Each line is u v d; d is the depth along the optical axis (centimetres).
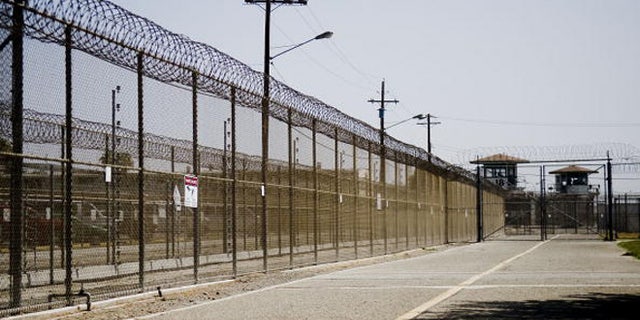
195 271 1496
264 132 1836
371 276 1842
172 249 1655
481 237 5075
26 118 1240
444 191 4275
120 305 1194
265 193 1848
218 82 1570
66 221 1120
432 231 3878
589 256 2859
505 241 5031
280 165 1991
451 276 1834
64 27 1091
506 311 1104
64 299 1147
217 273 1669
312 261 2164
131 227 1609
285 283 1625
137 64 1274
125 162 1572
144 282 1340
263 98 1809
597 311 1104
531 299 1277
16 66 1009
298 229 2209
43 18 1051
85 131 1444
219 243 1823
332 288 1505
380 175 2927
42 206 1596
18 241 1022
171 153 1625
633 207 7006
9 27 1001
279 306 1183
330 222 2373
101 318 1046
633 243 4288
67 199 1116
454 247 3962
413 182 3484
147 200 1655
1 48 998
